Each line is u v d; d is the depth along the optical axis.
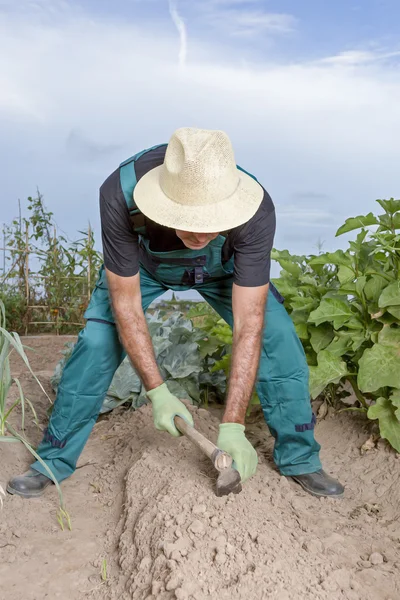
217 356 4.64
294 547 2.29
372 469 3.26
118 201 2.56
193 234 2.36
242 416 2.56
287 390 3.01
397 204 3.33
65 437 3.03
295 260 4.49
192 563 2.11
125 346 2.70
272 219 2.60
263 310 2.65
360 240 3.64
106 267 2.68
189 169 2.24
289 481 3.15
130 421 3.95
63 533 2.72
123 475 3.21
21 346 2.63
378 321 3.47
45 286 8.54
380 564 2.39
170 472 2.81
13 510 2.83
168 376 4.29
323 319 3.48
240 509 2.41
